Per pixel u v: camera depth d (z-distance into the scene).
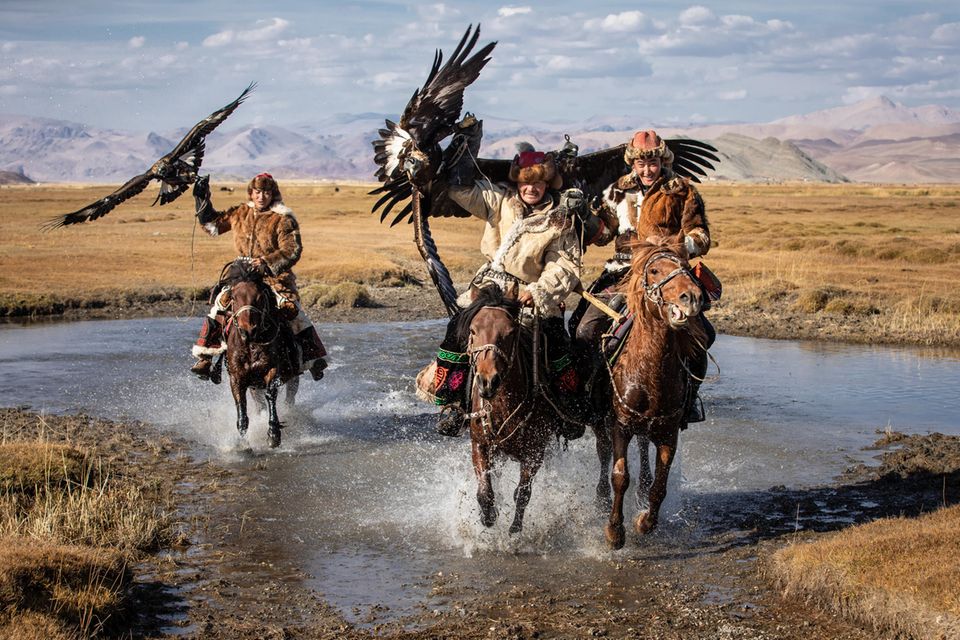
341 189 150.50
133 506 8.66
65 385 15.03
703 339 7.26
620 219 8.02
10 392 14.48
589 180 8.12
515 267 7.57
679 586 7.22
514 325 7.23
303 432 12.24
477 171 7.60
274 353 11.26
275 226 11.49
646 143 7.59
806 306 22.81
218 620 6.59
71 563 6.80
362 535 8.41
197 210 11.39
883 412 13.17
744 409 13.34
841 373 15.91
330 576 7.46
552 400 7.59
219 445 11.57
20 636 5.72
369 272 29.69
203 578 7.38
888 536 7.16
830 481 9.99
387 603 6.94
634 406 7.33
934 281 26.78
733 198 99.12
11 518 7.91
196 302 25.83
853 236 41.62
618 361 7.46
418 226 7.54
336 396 14.38
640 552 7.95
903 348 18.50
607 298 7.88
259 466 10.63
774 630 6.43
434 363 8.28
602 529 8.42
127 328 21.45
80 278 28.14
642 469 8.52
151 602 6.88
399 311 24.25
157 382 15.36
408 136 7.17
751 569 7.53
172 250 36.34
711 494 9.59
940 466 10.22
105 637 6.19
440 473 10.39
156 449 11.12
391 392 14.71
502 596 7.06
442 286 7.73
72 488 8.93
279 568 7.62
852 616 6.53
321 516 8.93
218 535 8.37
